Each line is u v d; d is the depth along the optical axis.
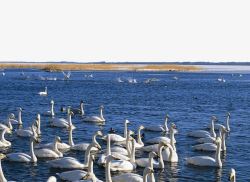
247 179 30.34
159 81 157.88
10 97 87.00
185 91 112.06
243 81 166.50
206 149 39.09
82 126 52.97
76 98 88.56
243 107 77.12
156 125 51.12
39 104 76.00
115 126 53.72
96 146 31.52
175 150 37.75
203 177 30.61
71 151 37.38
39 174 30.27
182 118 62.16
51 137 45.06
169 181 29.53
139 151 37.94
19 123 53.16
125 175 27.78
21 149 38.41
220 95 101.31
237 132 50.28
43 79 153.38
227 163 34.78
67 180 28.14
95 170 31.48
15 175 30.03
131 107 74.19
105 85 129.62
